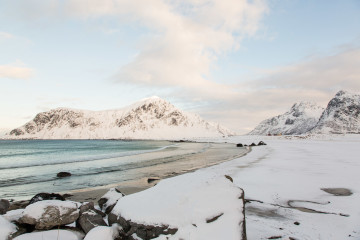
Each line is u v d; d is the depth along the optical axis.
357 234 5.82
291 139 89.06
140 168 23.58
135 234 4.59
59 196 9.25
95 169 23.86
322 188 10.89
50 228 5.27
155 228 4.43
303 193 10.09
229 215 4.74
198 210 4.71
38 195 8.88
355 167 16.97
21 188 15.50
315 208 8.07
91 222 5.42
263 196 9.72
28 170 24.72
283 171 15.88
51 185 16.22
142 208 5.00
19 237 4.73
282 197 9.54
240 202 5.17
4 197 13.16
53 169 25.02
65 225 5.48
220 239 4.23
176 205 4.88
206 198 5.11
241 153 38.72
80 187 15.19
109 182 16.66
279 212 7.71
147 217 4.64
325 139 76.06
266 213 7.62
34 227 5.31
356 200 8.85
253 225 6.49
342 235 5.78
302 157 25.22
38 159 39.56
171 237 4.25
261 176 14.13
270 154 31.56
